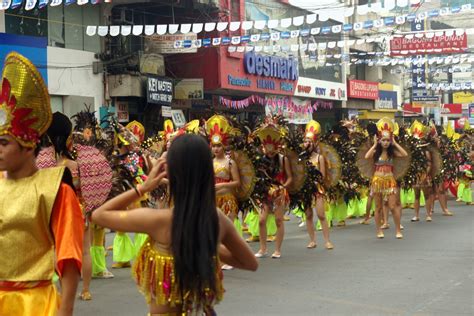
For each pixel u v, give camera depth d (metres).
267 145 10.70
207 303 3.38
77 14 21.28
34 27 19.88
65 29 20.89
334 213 14.83
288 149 10.90
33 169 3.92
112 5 22.52
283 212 10.72
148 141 13.79
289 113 31.34
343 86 36.41
